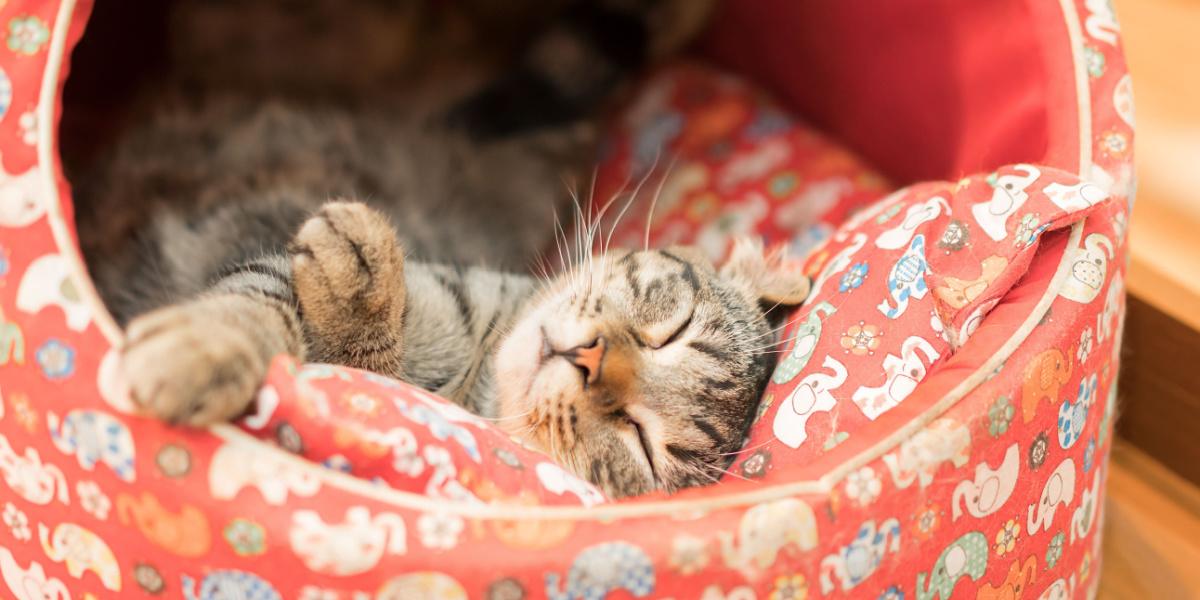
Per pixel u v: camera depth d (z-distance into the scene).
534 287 0.56
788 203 0.66
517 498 0.41
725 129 0.70
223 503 0.38
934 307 0.46
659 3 0.69
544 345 0.50
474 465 0.41
